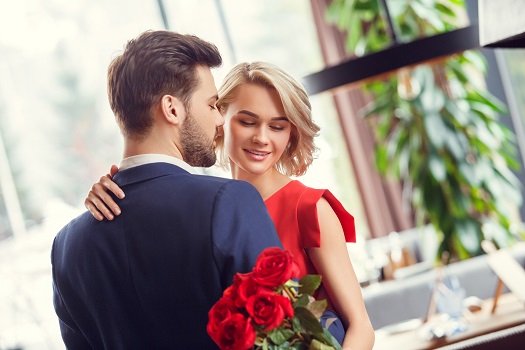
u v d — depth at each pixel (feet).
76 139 31.81
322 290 7.22
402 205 24.99
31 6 29.71
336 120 25.57
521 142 23.04
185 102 6.34
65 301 6.61
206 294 5.96
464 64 21.43
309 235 7.19
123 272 6.23
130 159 6.41
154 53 6.31
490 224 20.08
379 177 25.16
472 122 20.47
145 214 6.16
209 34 25.62
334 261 7.18
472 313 14.25
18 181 30.53
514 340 9.12
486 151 20.57
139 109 6.32
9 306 25.93
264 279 5.66
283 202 7.43
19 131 30.81
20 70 30.96
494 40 8.00
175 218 6.05
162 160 6.32
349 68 12.17
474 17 22.49
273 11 27.30
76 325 6.69
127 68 6.36
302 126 7.50
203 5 25.62
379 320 17.03
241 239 5.93
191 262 5.96
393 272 20.02
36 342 25.30
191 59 6.39
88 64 31.17
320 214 7.23
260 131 7.43
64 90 31.48
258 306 5.64
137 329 6.24
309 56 27.20
